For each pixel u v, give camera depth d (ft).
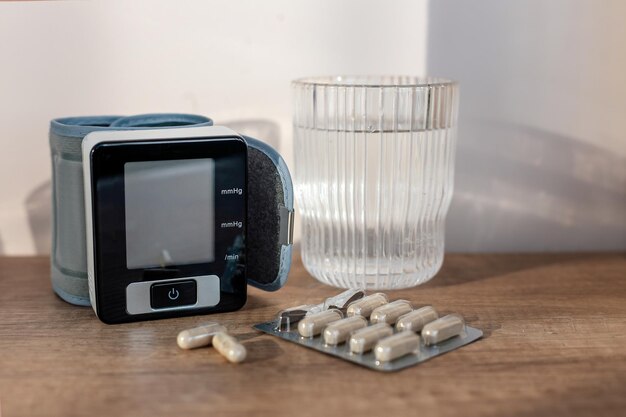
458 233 3.42
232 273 2.60
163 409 1.97
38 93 3.22
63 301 2.77
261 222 2.72
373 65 3.27
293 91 2.84
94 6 3.17
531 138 3.36
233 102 3.28
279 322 2.47
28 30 3.17
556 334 2.47
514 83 3.31
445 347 2.33
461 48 3.27
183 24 3.20
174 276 2.54
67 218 2.64
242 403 2.00
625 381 2.13
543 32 3.28
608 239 3.45
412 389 2.07
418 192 2.74
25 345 2.37
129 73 3.23
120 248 2.46
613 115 3.36
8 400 2.02
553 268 3.18
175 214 2.50
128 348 2.34
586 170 3.41
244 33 3.22
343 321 2.38
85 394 2.05
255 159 2.69
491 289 2.91
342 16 3.23
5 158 3.26
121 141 2.39
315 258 2.87
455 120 2.83
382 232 2.77
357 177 2.71
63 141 2.58
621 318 2.61
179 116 2.83
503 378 2.14
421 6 3.23
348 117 2.67
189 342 2.31
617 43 3.30
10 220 3.32
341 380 2.12
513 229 3.43
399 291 2.88
